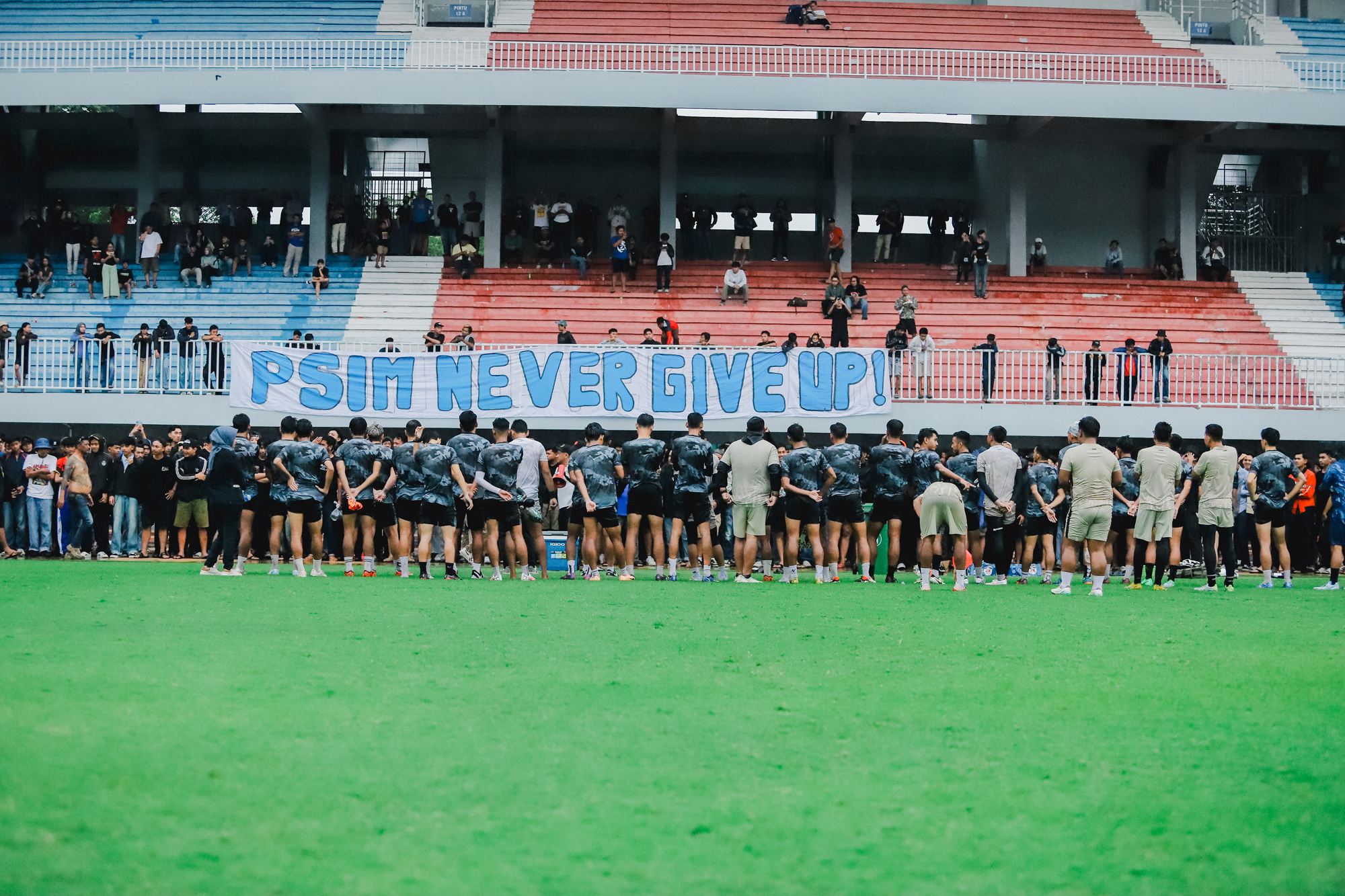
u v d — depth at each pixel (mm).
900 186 31875
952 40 30844
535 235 28500
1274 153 31734
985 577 16297
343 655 7266
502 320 26609
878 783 4344
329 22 30359
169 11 30438
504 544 16906
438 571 16688
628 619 9641
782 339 26234
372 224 30594
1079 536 13164
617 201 29625
